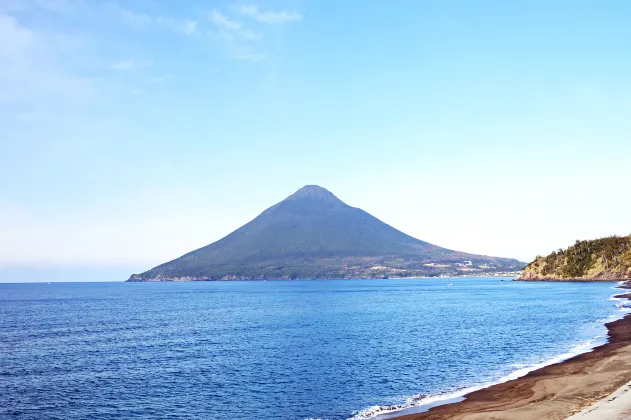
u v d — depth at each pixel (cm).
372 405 3322
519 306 12200
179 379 4422
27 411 3491
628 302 12056
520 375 3938
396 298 18400
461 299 16700
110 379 4500
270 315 11412
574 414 2447
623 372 3428
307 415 3180
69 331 8694
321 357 5328
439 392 3569
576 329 7006
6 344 7038
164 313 12725
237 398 3688
